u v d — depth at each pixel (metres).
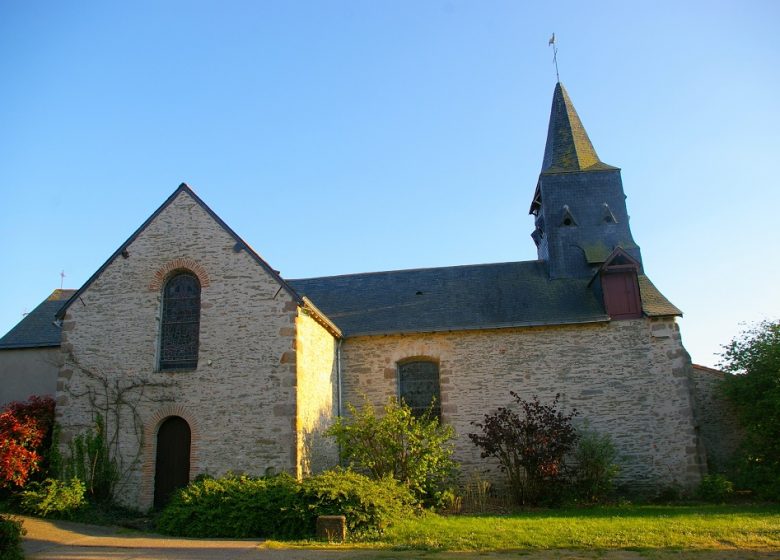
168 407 13.70
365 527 10.68
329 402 16.08
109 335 14.35
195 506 11.30
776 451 14.90
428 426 14.36
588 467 15.13
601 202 19.75
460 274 20.33
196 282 14.68
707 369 17.27
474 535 10.12
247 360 13.74
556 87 22.33
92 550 9.49
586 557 8.55
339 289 20.62
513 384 16.66
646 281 18.33
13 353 18.16
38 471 13.75
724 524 10.62
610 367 16.48
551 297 18.16
